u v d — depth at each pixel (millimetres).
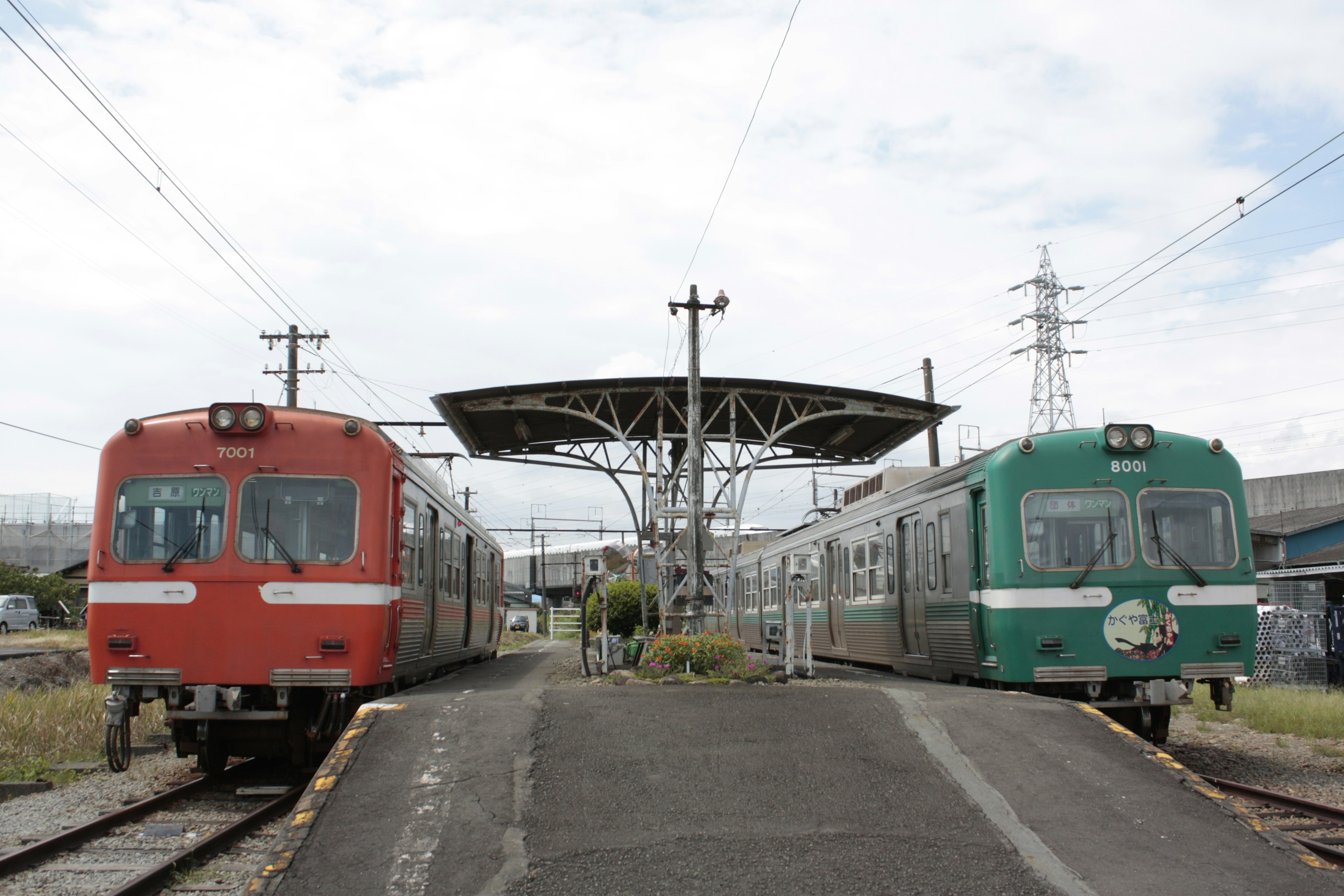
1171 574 10062
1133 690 9969
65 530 58344
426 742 6848
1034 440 10297
